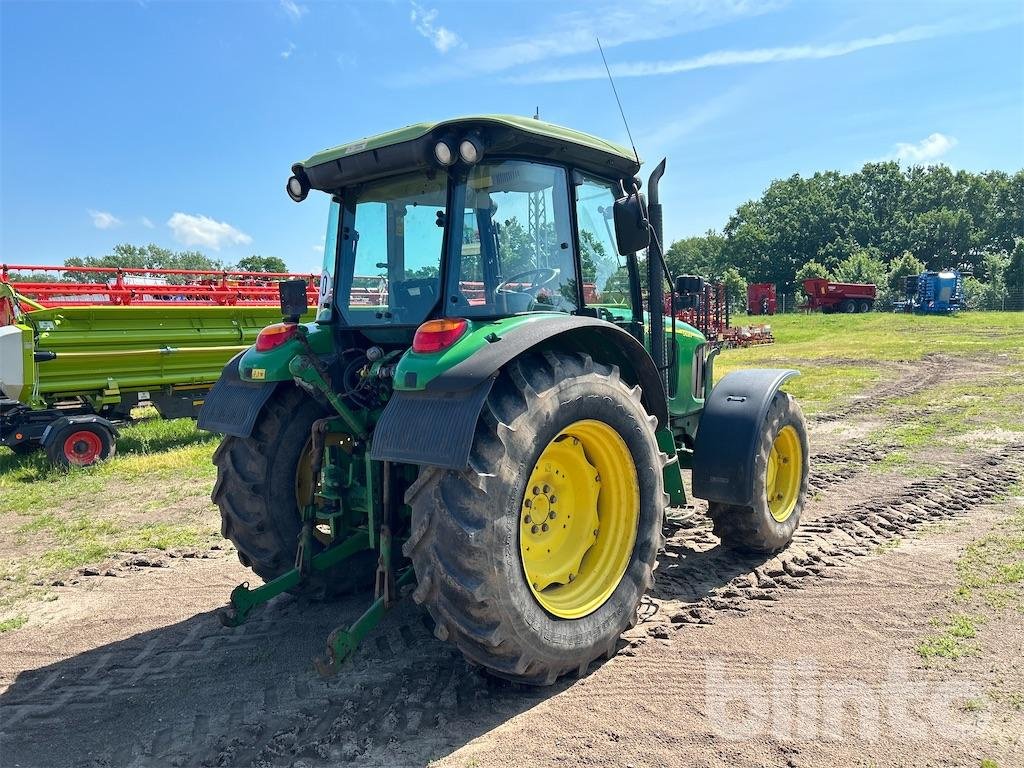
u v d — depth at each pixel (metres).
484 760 2.61
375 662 3.39
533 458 2.91
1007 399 10.71
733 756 2.59
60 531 5.75
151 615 4.07
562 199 3.73
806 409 10.57
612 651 3.38
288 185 3.86
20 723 2.99
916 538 4.87
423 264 3.48
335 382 3.80
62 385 8.55
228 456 3.89
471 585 2.73
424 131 3.13
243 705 3.07
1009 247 76.38
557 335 3.29
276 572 3.89
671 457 4.15
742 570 4.42
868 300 41.12
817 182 82.25
